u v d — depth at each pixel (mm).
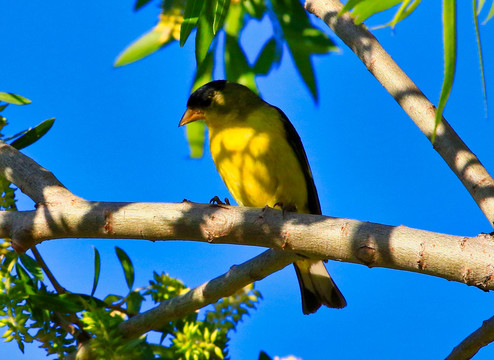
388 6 5195
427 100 6551
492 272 5086
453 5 4539
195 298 7465
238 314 7789
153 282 8156
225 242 5934
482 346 6715
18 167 6715
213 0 6996
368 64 6887
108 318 7152
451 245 5254
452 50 4578
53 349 7305
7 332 7168
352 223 5617
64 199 6230
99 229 6023
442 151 6273
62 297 7434
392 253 5395
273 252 7176
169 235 5961
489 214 5777
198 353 7266
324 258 5758
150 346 7355
